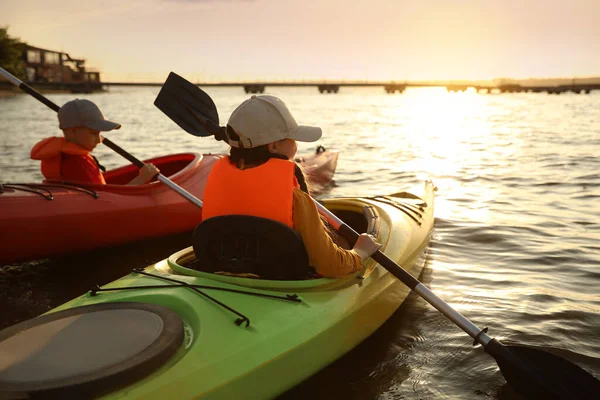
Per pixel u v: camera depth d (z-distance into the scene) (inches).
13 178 284.5
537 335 110.5
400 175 310.7
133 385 63.3
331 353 91.4
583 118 887.7
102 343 67.0
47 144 165.8
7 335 68.7
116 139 542.0
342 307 94.4
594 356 102.1
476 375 96.7
